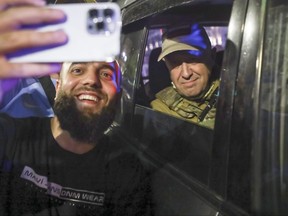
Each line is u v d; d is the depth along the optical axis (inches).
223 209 37.4
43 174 41.4
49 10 25.7
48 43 25.5
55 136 42.1
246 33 39.6
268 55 38.0
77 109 40.7
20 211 39.6
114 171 43.5
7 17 24.7
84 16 27.0
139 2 67.6
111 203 42.3
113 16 27.6
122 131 62.6
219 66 57.9
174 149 48.9
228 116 39.8
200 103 56.0
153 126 56.3
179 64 58.3
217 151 40.6
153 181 45.4
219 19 55.0
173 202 42.3
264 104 37.2
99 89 41.0
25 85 43.6
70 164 41.9
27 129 42.5
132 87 66.2
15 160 41.3
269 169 36.5
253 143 36.3
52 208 40.5
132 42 70.0
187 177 44.2
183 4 51.8
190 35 58.8
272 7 39.4
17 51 25.1
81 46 26.9
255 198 35.6
